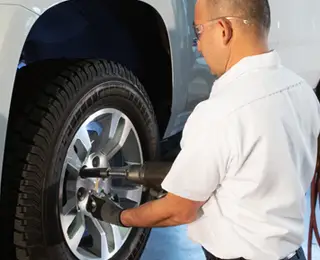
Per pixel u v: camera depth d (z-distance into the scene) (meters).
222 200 1.31
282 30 2.44
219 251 1.35
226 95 1.22
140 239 2.06
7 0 1.39
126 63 2.15
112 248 1.91
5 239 1.59
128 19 1.98
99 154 1.85
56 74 1.64
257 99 1.21
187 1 2.05
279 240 1.30
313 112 1.34
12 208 1.54
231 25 1.24
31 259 1.59
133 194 2.03
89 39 2.04
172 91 2.11
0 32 1.37
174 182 1.25
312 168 1.38
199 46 1.35
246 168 1.24
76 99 1.64
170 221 1.37
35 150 1.53
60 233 1.65
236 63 1.26
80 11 1.86
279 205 1.27
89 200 1.69
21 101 1.59
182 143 1.28
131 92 1.90
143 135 2.03
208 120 1.20
